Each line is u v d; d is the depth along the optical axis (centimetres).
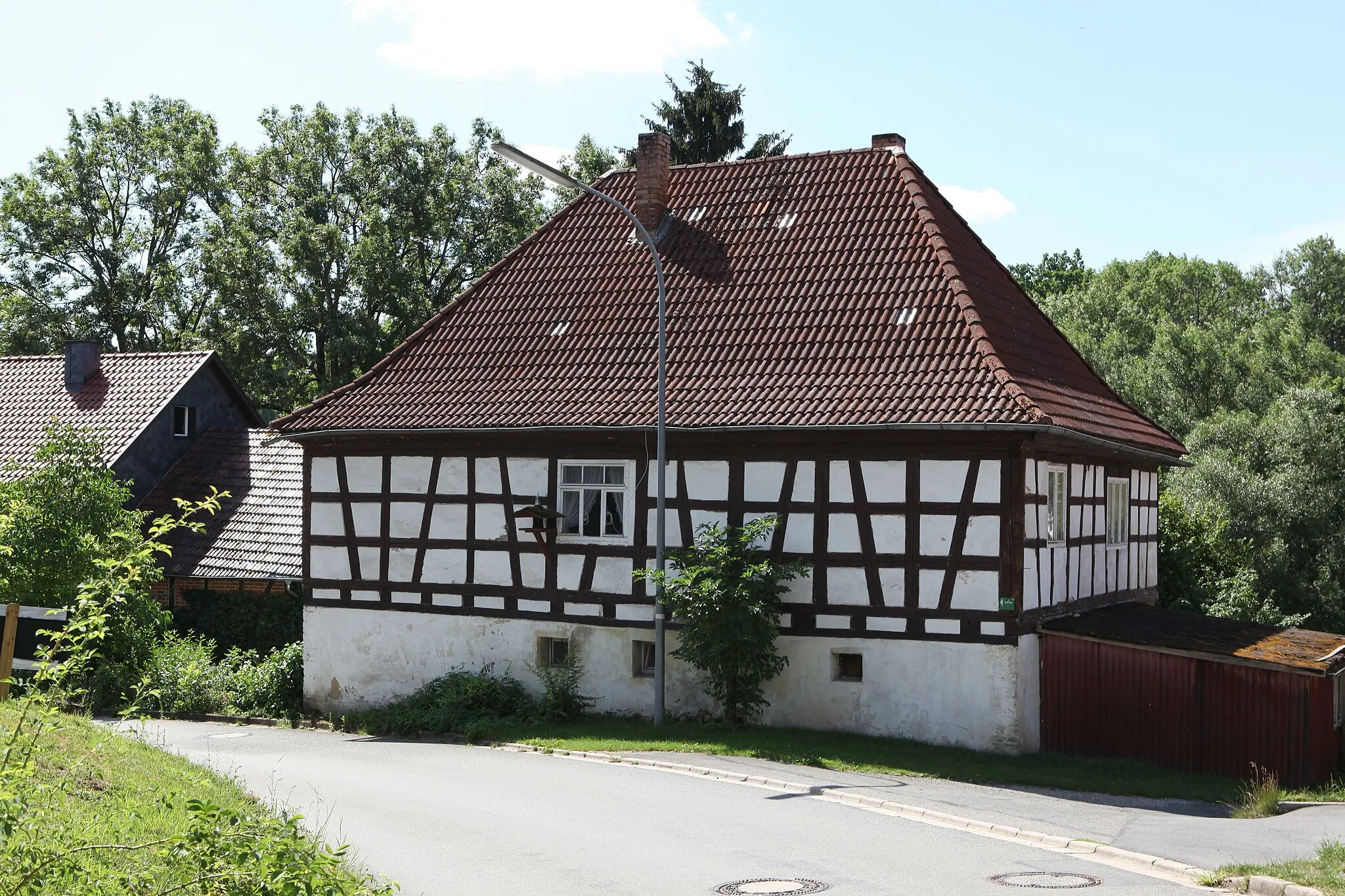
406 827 1345
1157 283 6788
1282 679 1792
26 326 4866
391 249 4519
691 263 2338
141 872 899
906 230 2206
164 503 3256
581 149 5194
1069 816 1435
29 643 2177
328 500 2398
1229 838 1295
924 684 1923
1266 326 6062
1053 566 2016
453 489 2288
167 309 5081
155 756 1416
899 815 1438
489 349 2369
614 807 1461
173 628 2947
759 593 1938
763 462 2033
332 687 2381
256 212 4725
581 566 2181
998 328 2091
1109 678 1902
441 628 2294
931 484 1925
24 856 702
